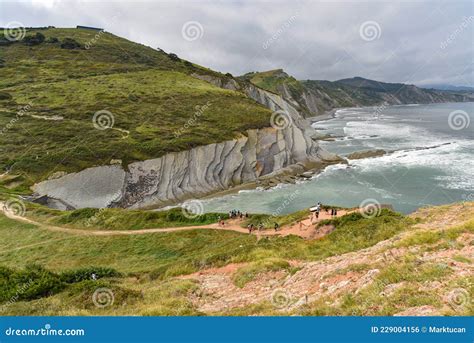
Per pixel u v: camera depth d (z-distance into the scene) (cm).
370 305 942
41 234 3659
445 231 1374
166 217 3959
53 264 2986
